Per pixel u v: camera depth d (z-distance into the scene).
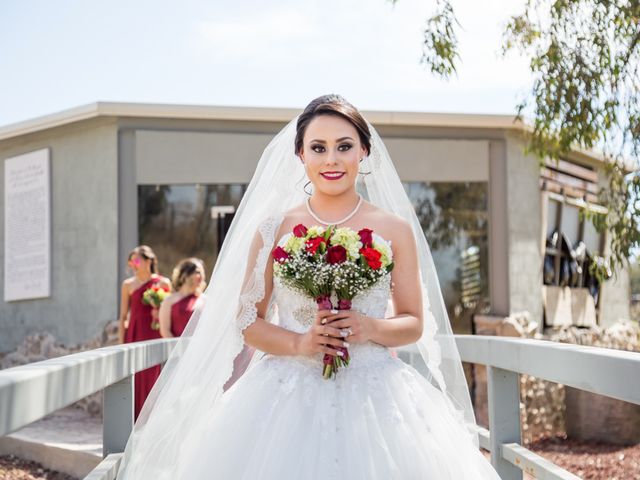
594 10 5.88
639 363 1.79
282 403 2.44
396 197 3.07
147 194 8.91
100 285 8.79
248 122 8.84
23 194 9.61
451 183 9.40
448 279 9.38
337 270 2.43
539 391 9.11
